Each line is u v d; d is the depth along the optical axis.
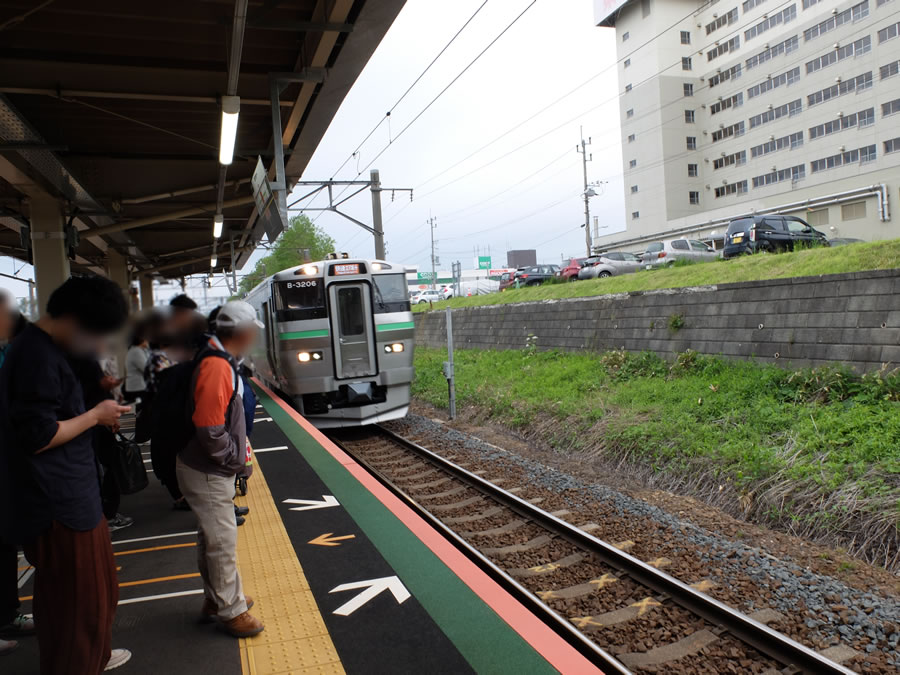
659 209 51.12
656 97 50.25
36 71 7.62
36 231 11.14
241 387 2.94
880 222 33.53
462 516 6.91
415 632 3.17
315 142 10.91
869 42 37.00
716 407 8.77
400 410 11.51
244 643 3.11
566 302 15.19
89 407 3.20
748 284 10.10
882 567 5.20
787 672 3.76
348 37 7.13
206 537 2.98
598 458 8.77
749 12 45.19
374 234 20.11
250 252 23.27
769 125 44.59
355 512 5.08
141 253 20.69
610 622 4.43
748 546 5.66
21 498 2.24
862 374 8.11
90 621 2.38
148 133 10.19
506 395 12.45
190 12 6.50
